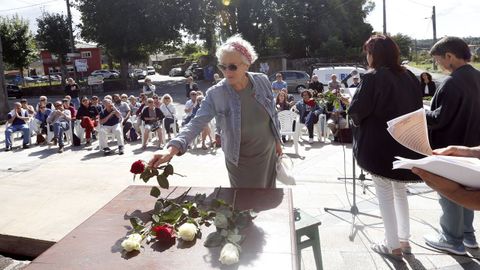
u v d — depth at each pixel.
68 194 4.08
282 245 1.57
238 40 2.47
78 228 1.75
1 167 7.13
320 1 31.78
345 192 4.66
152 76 48.22
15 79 40.28
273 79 21.77
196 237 1.66
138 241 1.55
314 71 16.83
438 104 2.80
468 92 2.69
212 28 33.09
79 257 1.50
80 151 8.48
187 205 1.88
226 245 1.49
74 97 15.30
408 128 1.71
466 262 2.90
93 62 45.16
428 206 4.07
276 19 31.86
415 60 41.12
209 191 2.23
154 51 34.88
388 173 2.68
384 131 2.67
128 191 2.25
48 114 9.57
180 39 33.31
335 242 3.29
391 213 2.89
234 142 2.56
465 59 2.77
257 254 1.50
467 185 1.23
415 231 3.45
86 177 4.71
